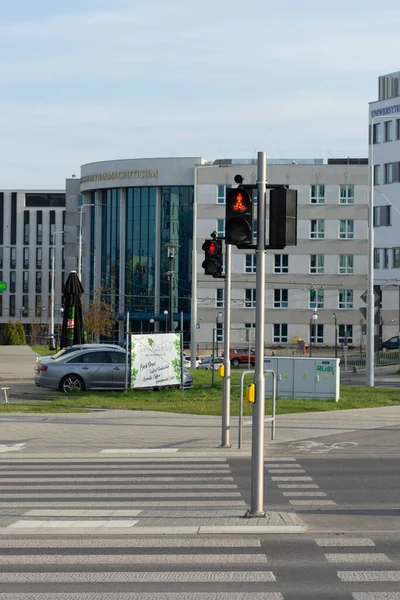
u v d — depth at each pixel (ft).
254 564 34.01
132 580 31.73
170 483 54.19
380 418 88.74
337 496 49.55
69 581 31.63
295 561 34.45
